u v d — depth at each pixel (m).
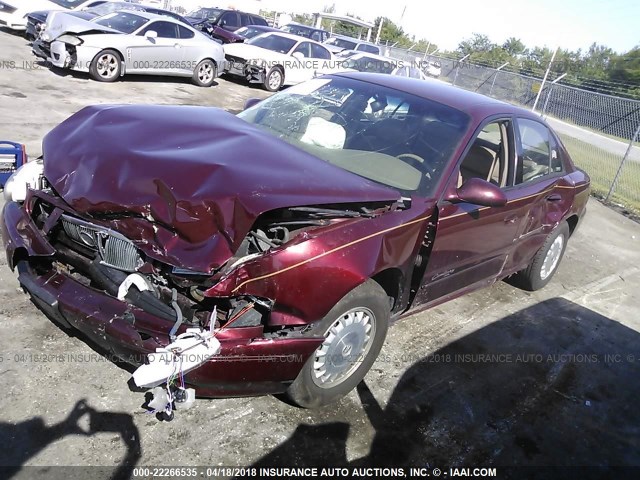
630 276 6.57
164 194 2.63
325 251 2.72
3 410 2.65
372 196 2.97
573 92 19.08
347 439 2.95
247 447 2.75
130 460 2.54
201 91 12.98
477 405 3.48
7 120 7.31
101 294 2.66
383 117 3.87
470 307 4.81
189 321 2.56
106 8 15.15
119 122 3.25
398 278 3.29
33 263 2.96
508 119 4.18
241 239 2.50
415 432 3.13
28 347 3.11
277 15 36.91
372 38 42.97
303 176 2.90
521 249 4.66
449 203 3.46
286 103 4.18
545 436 3.35
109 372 3.04
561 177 4.91
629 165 13.78
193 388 2.54
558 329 4.75
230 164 2.82
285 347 2.64
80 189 2.78
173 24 12.58
